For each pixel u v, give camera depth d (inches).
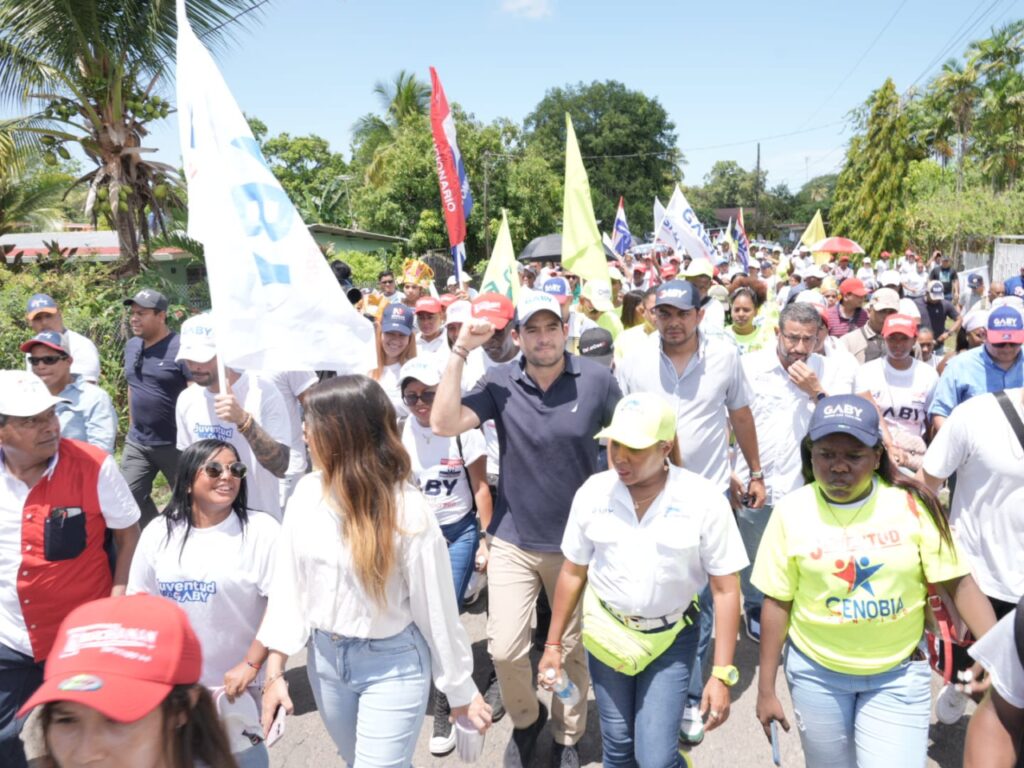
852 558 97.8
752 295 230.5
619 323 283.6
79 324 329.4
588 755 142.9
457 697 103.7
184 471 114.1
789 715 155.8
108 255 679.7
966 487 129.9
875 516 98.7
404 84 1608.0
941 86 1577.3
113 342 333.7
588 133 2625.5
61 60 384.5
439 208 1204.5
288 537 101.5
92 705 48.7
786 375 177.5
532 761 139.7
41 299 212.4
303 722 156.1
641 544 105.2
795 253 865.5
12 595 118.3
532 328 127.0
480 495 159.0
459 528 160.1
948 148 1683.1
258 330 137.8
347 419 95.7
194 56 136.2
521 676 133.9
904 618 98.1
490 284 236.4
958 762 137.1
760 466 168.1
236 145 138.5
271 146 1681.8
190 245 434.3
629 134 2564.0
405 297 399.2
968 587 98.1
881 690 98.6
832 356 181.3
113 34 386.0
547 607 182.5
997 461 123.2
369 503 96.3
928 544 97.3
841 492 99.0
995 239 1104.8
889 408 202.2
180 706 54.6
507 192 1293.1
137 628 52.8
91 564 123.3
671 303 149.3
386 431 98.3
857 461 97.0
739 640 188.1
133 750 52.8
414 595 100.4
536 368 130.9
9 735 119.3
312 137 1702.8
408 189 1212.5
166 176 431.8
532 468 130.1
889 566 97.1
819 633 101.0
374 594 97.0
